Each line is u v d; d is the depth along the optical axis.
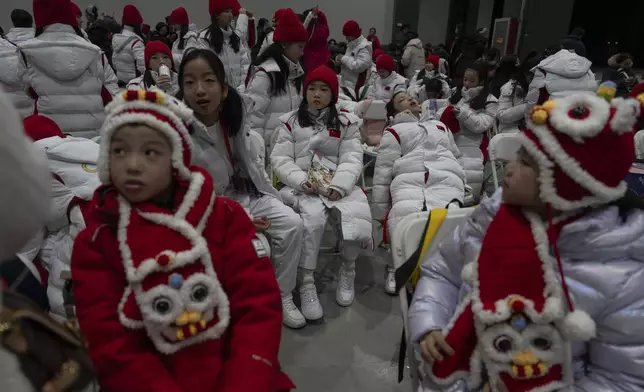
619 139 0.86
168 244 0.97
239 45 4.16
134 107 0.97
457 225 1.33
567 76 3.62
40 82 2.93
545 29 9.25
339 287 2.45
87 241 0.99
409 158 2.51
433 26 12.93
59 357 0.67
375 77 5.36
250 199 2.12
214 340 1.01
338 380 1.86
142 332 1.00
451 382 1.09
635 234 0.95
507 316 0.96
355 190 2.49
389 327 2.23
